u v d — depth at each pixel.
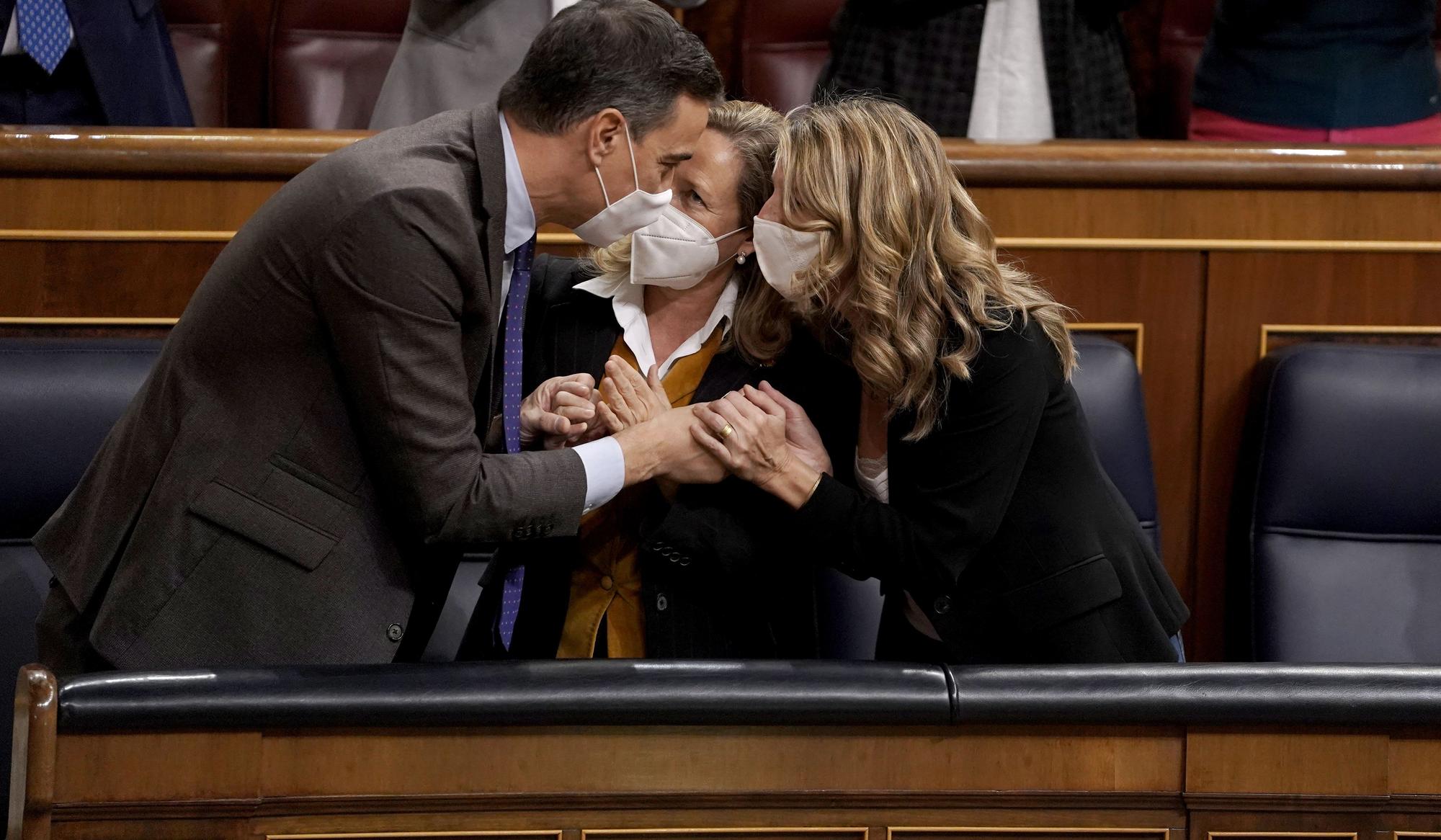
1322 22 10.43
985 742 5.65
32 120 10.41
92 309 9.09
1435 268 9.63
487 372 6.29
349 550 6.14
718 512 6.48
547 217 6.42
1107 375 8.76
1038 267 9.53
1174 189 9.48
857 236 6.06
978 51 10.58
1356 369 8.94
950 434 6.20
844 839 5.64
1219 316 9.63
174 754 5.29
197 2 12.86
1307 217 9.55
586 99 6.03
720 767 5.58
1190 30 13.08
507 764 5.50
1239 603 9.16
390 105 10.13
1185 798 5.66
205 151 8.95
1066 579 6.31
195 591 6.06
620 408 6.44
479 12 9.98
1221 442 9.73
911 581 6.34
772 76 12.91
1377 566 8.83
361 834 5.43
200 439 6.09
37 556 8.20
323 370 6.06
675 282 6.65
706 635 6.62
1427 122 10.65
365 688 5.37
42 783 5.06
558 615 6.84
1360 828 5.68
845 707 5.51
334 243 5.72
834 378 6.88
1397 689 5.61
